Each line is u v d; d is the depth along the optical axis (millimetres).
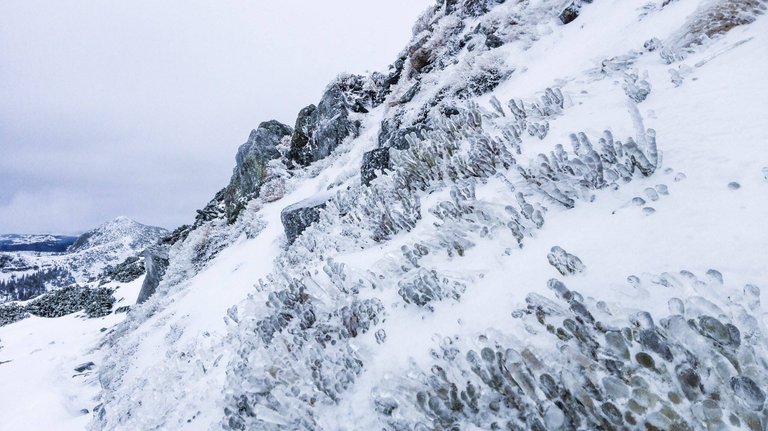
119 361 11297
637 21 6980
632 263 2521
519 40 10906
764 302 1876
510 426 2088
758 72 3688
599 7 9250
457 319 3057
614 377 1839
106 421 7027
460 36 15500
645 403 1748
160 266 22625
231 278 11453
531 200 3998
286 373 3721
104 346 18781
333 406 3111
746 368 1662
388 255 4711
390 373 2859
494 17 12891
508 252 3512
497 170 5207
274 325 4770
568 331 2164
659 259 2443
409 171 6766
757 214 2375
